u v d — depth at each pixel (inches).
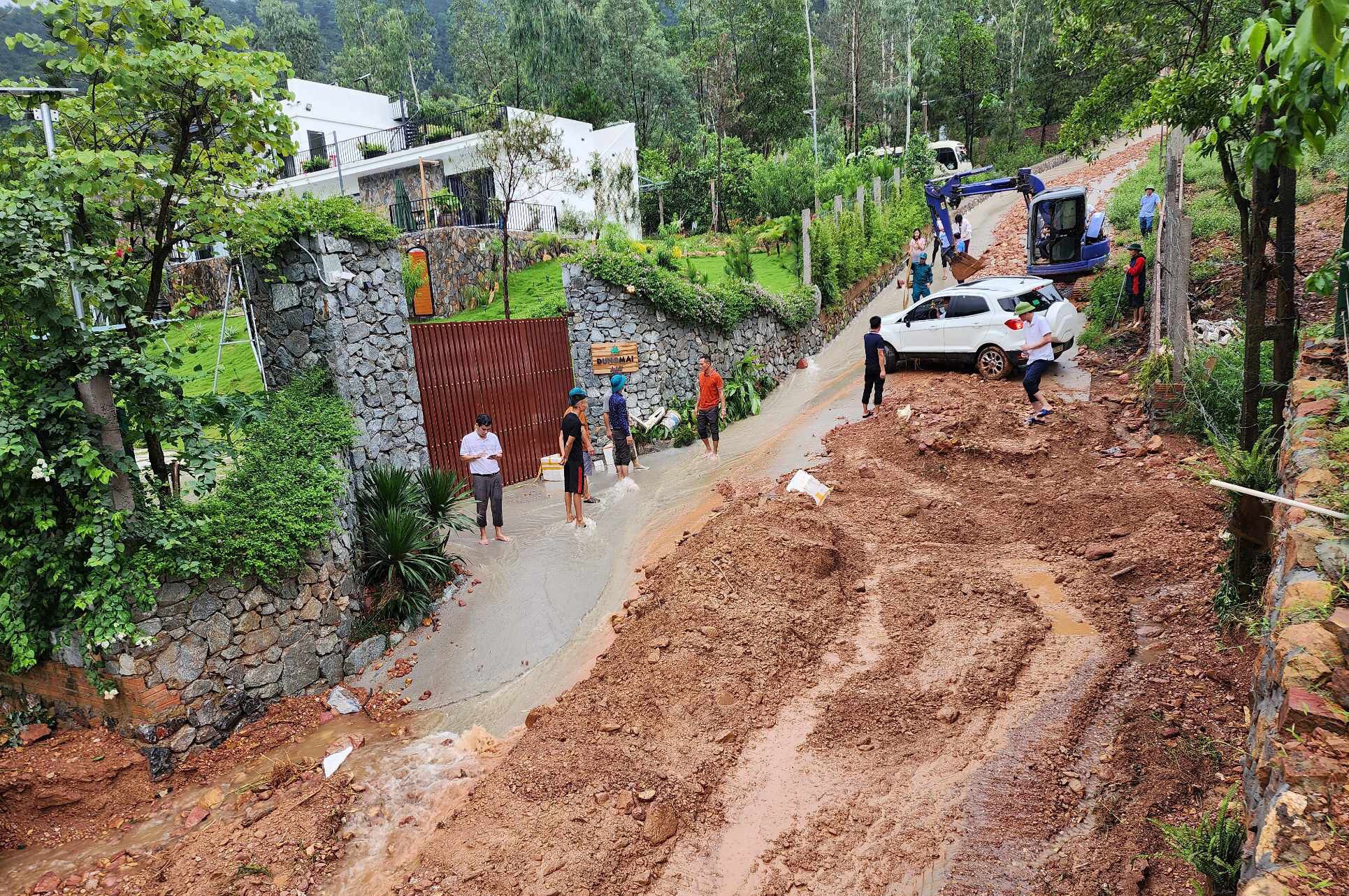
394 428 474.6
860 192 1067.9
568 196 1233.4
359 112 1425.9
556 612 382.0
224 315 503.8
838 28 2234.3
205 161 336.8
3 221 269.0
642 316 623.8
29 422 277.9
